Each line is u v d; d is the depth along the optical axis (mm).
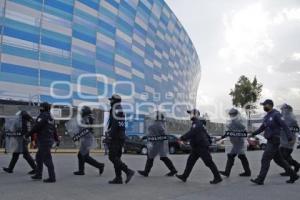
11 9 32719
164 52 61188
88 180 10375
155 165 15180
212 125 40188
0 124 30422
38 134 9945
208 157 10125
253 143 35188
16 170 12383
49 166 9891
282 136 11570
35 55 34156
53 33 36000
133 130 42875
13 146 11352
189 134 10242
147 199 7828
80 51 38812
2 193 8203
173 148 27406
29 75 33406
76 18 38875
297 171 11883
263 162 9969
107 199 7773
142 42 52438
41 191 8508
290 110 11852
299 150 33125
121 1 47156
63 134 33625
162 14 60031
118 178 9883
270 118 9930
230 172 12484
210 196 8211
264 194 8484
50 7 36031
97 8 42219
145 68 52875
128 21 48562
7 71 31875
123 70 46219
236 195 8344
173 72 65750
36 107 30250
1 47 31812
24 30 33531
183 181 10430
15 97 32031
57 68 35875
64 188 8969
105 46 42938
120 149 9922
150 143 11516
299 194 8500
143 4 53031
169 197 8062
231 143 11625
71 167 13797
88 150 11453
